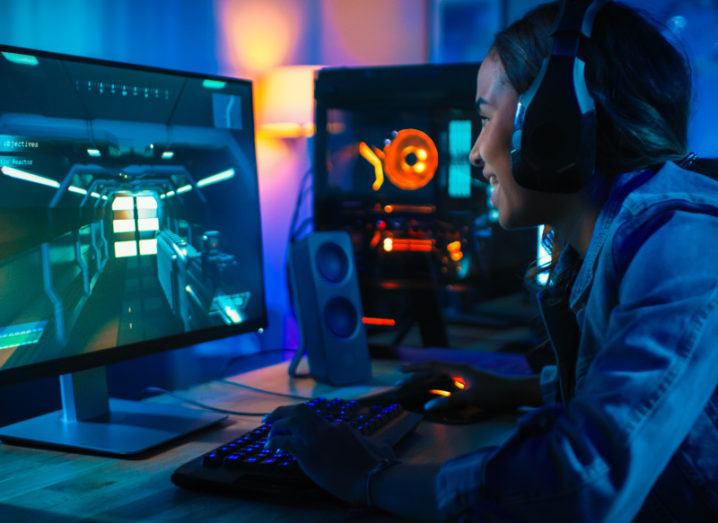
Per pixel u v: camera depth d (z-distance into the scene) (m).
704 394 0.52
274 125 1.89
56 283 0.99
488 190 1.52
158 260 1.14
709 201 0.59
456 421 1.12
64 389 1.09
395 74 1.55
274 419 0.81
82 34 1.53
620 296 0.57
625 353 0.52
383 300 1.60
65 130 1.01
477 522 0.54
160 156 1.15
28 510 0.77
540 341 1.43
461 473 0.56
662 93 0.62
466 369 1.22
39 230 0.98
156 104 1.14
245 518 0.75
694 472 0.59
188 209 1.20
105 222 1.06
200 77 1.22
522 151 0.61
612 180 0.65
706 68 2.09
